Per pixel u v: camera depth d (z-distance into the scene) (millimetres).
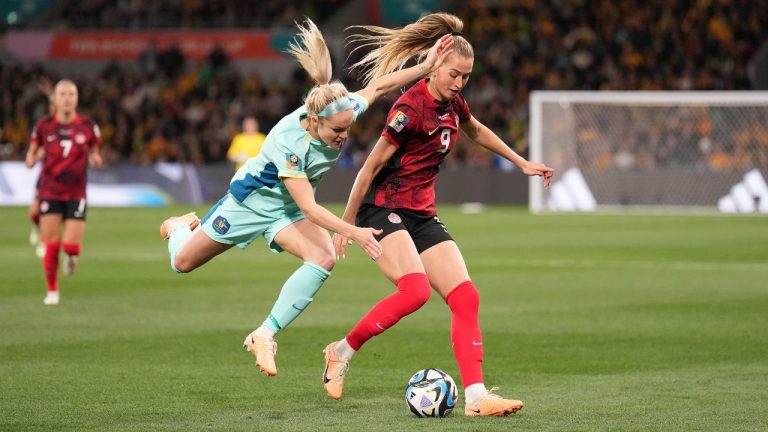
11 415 21281
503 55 115688
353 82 117188
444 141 22062
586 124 98875
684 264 52719
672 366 26969
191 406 22266
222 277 47406
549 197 98000
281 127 21812
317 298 40438
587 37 115438
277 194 22484
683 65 111750
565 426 20375
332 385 22375
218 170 102375
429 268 22281
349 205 22094
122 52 121812
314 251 22375
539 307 37906
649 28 115375
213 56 118875
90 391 23703
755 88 110875
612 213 94062
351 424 20594
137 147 111562
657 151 98750
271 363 21859
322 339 31188
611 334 32000
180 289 43000
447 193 102750
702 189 96938
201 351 28953
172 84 118188
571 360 27859
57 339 30750
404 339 31156
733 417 21109
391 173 22141
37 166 102688
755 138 96625
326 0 124750
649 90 110625
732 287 43688
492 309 37406
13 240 65438
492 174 101812
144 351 28891
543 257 56219
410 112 21469
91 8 128375
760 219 86562
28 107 116688
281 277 47406
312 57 21938
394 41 22797
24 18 129875
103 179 103750
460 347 21797
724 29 114250
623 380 25188
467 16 121188
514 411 21172
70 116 39094
